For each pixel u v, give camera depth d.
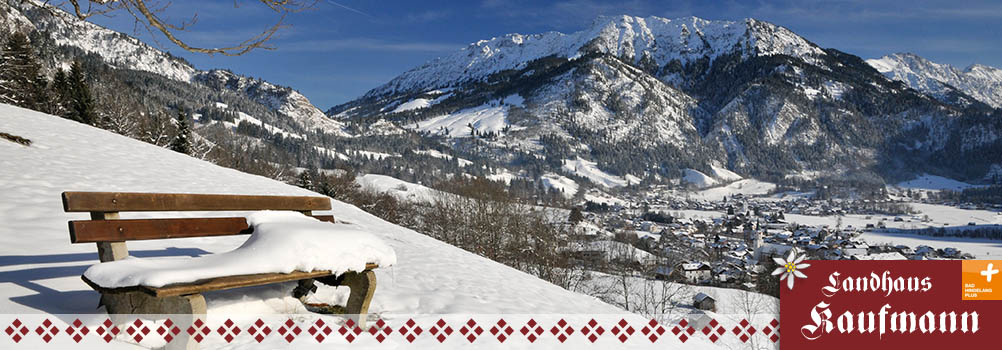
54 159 11.37
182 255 6.04
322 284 4.78
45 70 61.31
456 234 32.69
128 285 2.81
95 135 17.11
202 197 4.05
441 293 6.20
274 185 18.02
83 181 9.72
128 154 15.01
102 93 63.31
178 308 3.01
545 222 30.41
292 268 3.47
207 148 48.91
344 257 3.84
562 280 25.98
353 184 57.69
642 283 26.83
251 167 56.66
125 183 10.70
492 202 32.09
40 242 5.38
